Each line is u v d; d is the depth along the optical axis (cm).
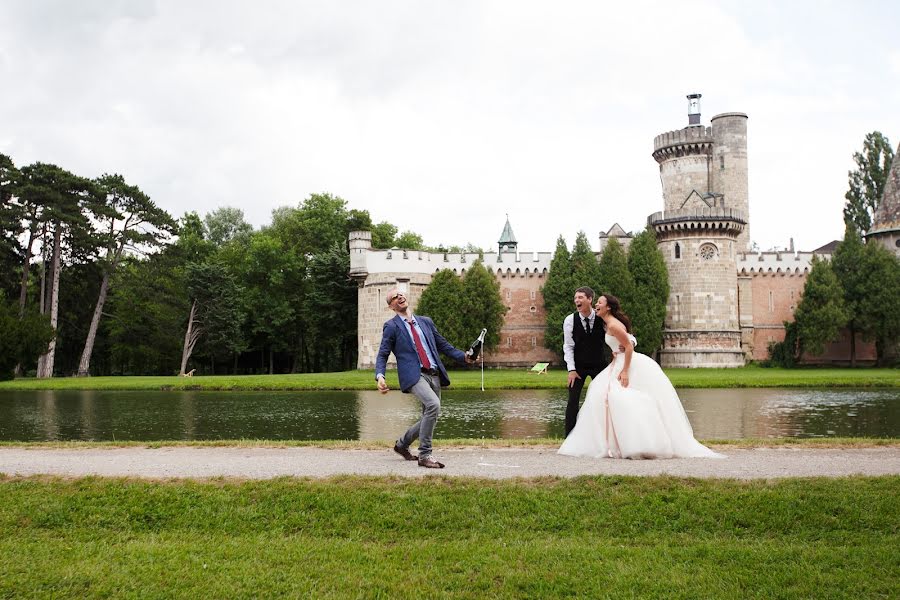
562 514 981
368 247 7631
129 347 7988
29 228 6525
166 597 755
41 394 4569
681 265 7600
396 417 3189
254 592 763
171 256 7275
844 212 8981
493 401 3912
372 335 7538
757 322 8006
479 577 797
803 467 1199
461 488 1062
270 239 8444
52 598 755
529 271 8025
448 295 7419
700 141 8406
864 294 7569
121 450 1501
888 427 2712
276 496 1050
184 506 1029
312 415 3281
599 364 1362
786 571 800
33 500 1048
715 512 974
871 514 959
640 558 842
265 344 8800
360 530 952
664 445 1265
